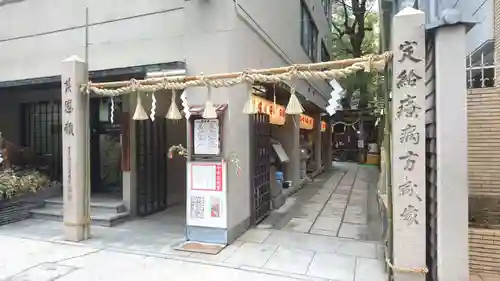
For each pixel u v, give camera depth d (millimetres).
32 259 4594
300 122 10648
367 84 18078
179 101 7125
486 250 3742
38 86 7406
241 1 5625
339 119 19641
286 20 8570
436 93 3412
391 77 3783
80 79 5395
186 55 5371
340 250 4855
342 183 11641
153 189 7441
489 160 4293
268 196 7254
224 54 5133
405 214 3578
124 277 4000
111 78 6367
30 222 6637
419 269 3533
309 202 8422
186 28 5383
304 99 9641
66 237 5414
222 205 5094
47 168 8461
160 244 5191
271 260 4480
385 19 6203
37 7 6973
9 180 6867
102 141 8227
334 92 7043
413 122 3551
